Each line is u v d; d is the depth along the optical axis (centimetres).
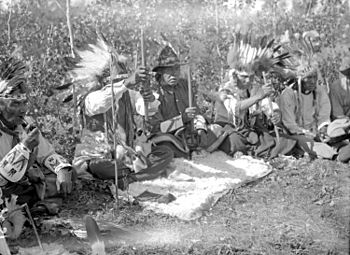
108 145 552
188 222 482
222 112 644
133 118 568
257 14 725
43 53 622
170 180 557
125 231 457
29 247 434
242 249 434
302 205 514
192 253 427
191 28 696
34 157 475
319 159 632
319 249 438
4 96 466
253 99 621
